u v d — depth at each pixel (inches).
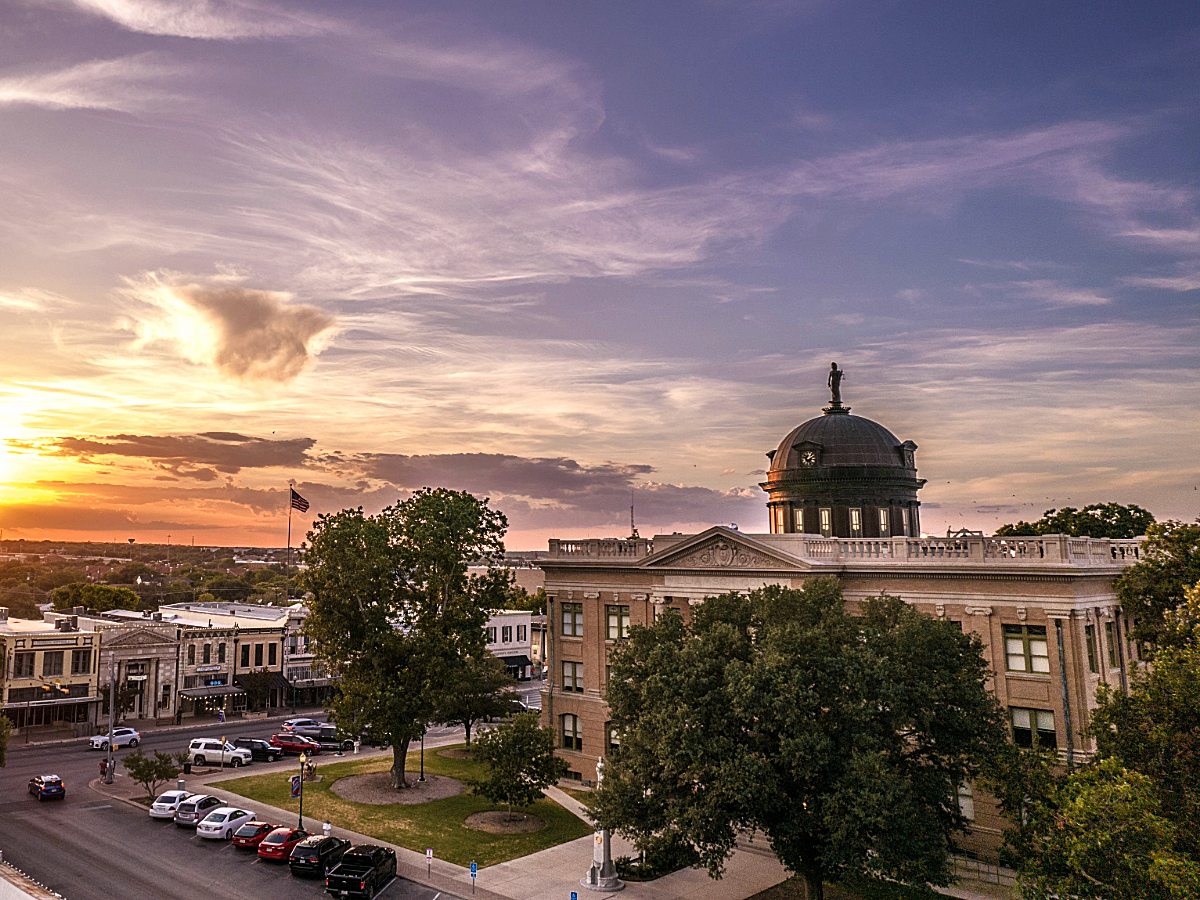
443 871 1630.2
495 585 2416.3
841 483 2445.9
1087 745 1593.3
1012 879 1552.7
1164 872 881.5
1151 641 1542.8
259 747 2576.3
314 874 1556.3
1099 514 2812.5
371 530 2247.8
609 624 2363.4
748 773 1254.3
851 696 1306.6
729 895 1524.4
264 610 4498.0
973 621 1737.2
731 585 2076.8
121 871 1557.6
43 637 3115.2
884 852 1234.0
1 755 2028.8
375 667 2237.9
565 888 1551.4
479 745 1974.7
